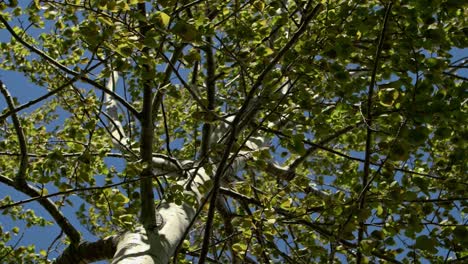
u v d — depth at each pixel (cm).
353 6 398
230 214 624
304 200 450
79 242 436
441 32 348
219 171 347
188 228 372
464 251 409
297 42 391
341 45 339
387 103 316
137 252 348
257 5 399
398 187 372
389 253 440
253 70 414
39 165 502
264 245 490
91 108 462
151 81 349
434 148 550
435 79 329
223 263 691
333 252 394
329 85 388
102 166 468
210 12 473
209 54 502
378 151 362
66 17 461
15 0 377
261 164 414
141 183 400
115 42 296
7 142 635
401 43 354
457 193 409
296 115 459
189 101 754
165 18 286
